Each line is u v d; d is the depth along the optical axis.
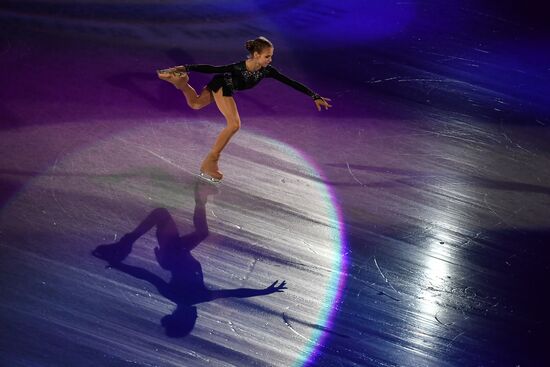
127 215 28.59
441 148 37.53
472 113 41.59
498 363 24.58
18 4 44.97
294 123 37.44
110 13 46.19
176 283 25.67
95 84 37.56
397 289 27.27
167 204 29.64
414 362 24.08
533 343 25.67
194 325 24.03
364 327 25.20
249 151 34.25
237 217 29.67
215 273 26.50
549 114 42.72
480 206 33.09
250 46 28.77
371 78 43.66
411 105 41.41
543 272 29.38
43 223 27.36
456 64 47.16
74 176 30.30
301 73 42.81
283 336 24.27
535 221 32.50
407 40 49.34
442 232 30.92
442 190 33.91
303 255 28.25
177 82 28.98
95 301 24.31
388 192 33.09
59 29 42.66
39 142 32.16
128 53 41.31
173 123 35.41
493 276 28.72
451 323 26.02
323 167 34.16
